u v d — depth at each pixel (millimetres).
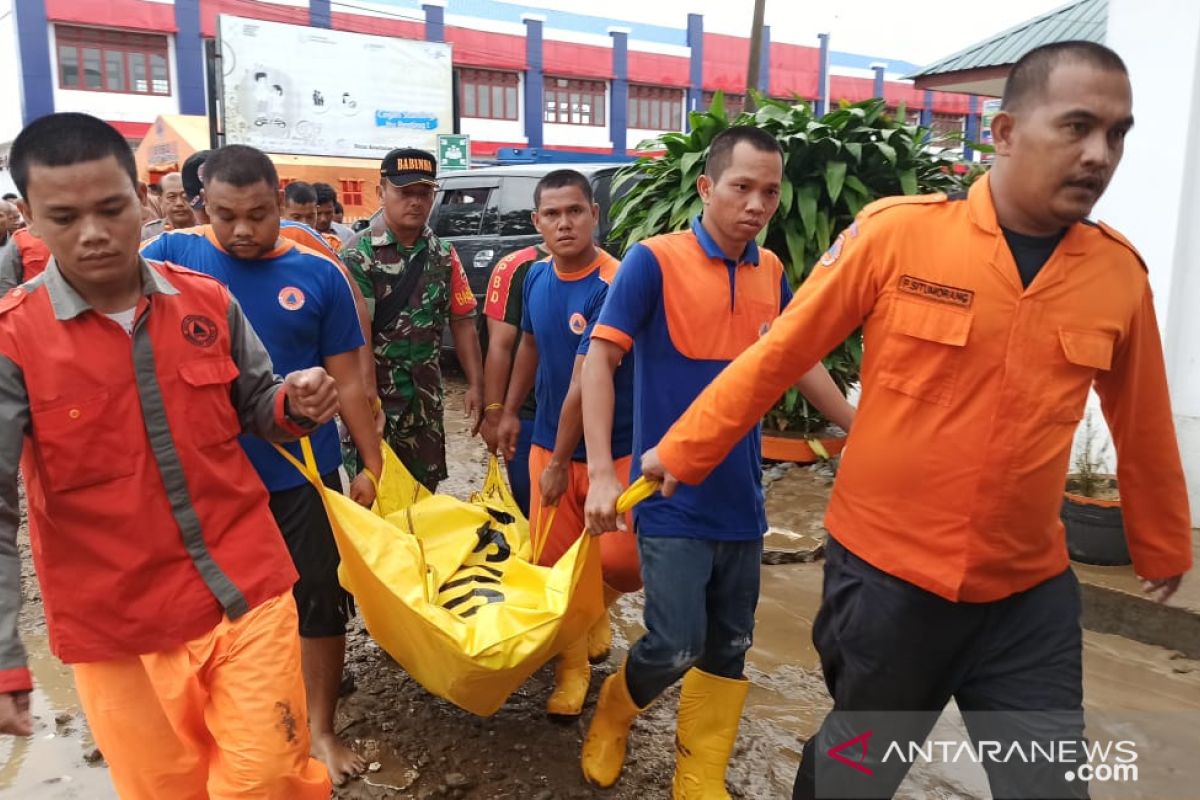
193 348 1917
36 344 1753
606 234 7184
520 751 2914
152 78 24672
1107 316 1693
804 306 1829
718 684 2568
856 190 5324
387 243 3645
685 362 2502
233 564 1955
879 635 1827
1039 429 1689
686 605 2398
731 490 2426
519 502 3830
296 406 1962
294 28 21156
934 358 1709
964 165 5855
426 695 3264
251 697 1899
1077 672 1781
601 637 3553
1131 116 1554
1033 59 1604
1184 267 4480
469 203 8461
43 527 1821
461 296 3936
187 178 3865
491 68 28438
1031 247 1688
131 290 1868
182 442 1890
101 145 1701
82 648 1859
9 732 1614
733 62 32688
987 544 1728
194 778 2027
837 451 5707
